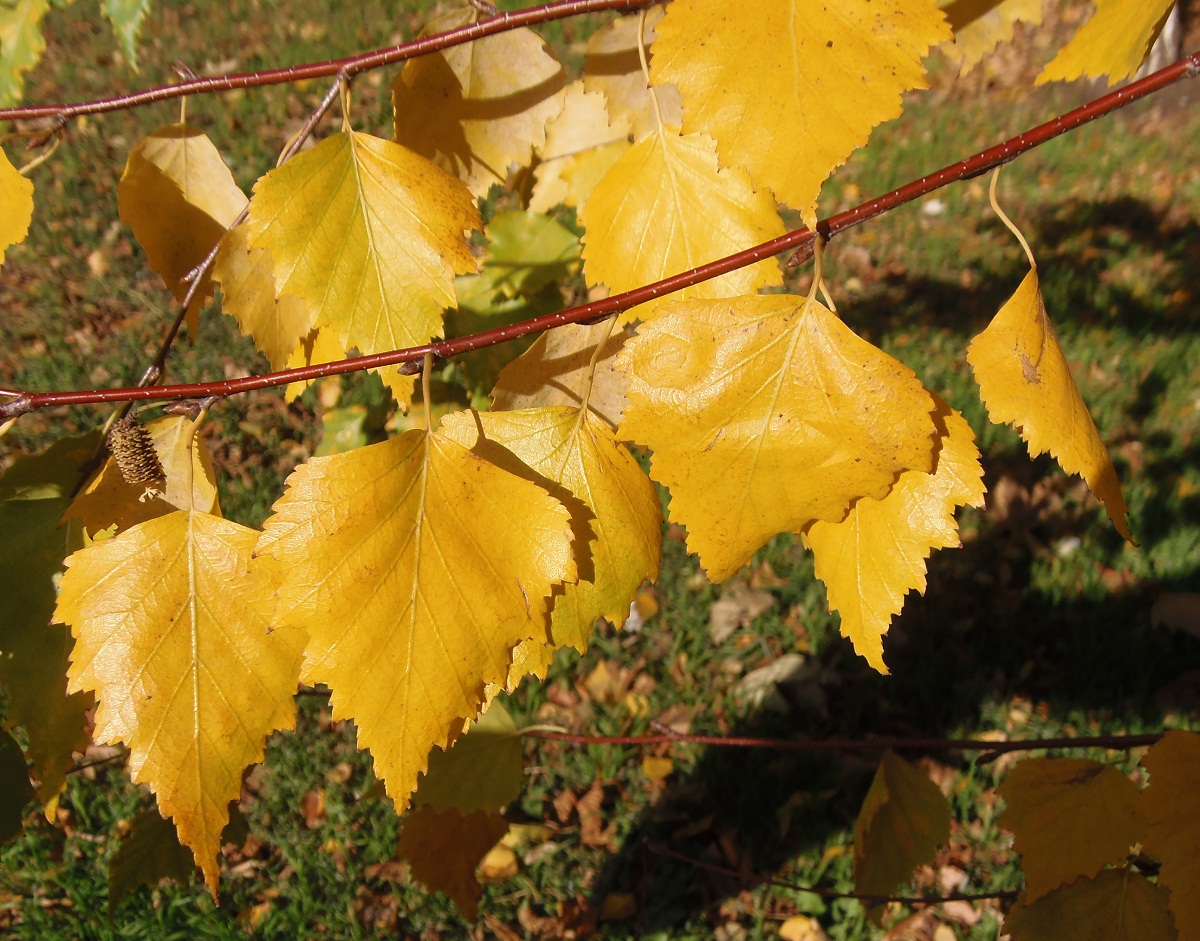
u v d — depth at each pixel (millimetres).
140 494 232
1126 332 1013
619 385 240
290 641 202
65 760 262
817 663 803
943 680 784
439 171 219
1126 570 837
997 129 1308
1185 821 225
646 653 821
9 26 243
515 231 383
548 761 759
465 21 256
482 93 262
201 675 201
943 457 190
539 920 684
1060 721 753
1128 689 768
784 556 875
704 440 184
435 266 215
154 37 1571
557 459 203
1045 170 1246
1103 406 944
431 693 184
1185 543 840
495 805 332
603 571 204
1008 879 678
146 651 200
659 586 860
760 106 183
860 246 1154
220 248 248
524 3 1146
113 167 1321
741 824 718
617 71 259
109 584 200
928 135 1306
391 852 697
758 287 218
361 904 680
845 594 199
